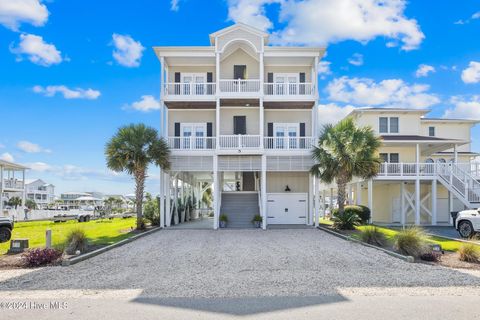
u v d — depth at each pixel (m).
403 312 6.59
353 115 30.70
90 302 7.31
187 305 7.08
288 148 23.80
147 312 6.65
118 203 82.50
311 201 25.05
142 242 16.83
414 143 26.83
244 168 23.44
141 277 9.60
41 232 21.42
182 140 24.11
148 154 21.61
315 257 12.53
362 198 31.86
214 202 23.09
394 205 29.94
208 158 23.53
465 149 33.56
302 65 26.67
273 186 27.08
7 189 41.44
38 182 94.62
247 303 7.21
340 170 21.11
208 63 26.34
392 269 10.50
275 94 24.73
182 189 30.75
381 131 30.41
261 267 10.87
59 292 8.12
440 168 26.06
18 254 13.22
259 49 24.03
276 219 25.75
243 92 23.86
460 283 8.84
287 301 7.35
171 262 11.76
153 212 25.78
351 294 7.88
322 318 6.29
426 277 9.47
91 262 11.80
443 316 6.36
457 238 17.81
